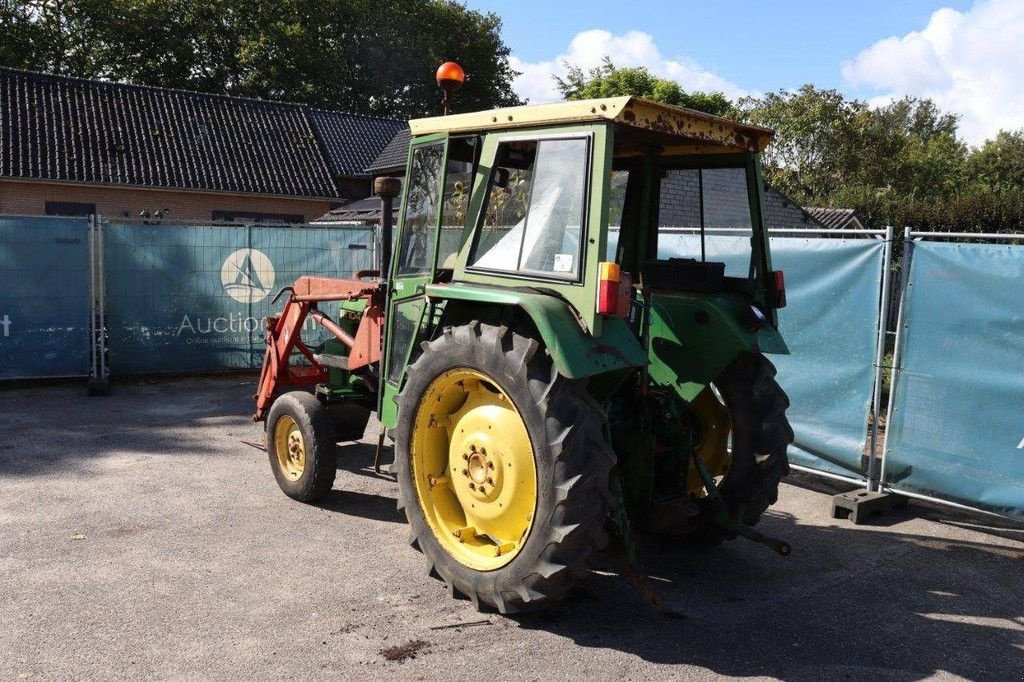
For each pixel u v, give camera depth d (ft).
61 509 17.07
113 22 111.86
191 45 117.39
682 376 14.56
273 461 18.25
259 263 33.68
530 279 12.44
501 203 13.17
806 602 13.42
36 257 29.63
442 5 132.05
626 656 11.41
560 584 11.63
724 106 109.29
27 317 29.73
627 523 12.25
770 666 11.26
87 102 81.92
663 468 14.16
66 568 13.97
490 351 11.94
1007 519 17.79
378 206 71.31
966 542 16.51
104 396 29.19
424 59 126.31
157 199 77.97
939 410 17.65
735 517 14.15
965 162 158.51
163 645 11.38
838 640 12.10
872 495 18.17
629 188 15.15
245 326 33.76
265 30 116.98
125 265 31.48
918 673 11.19
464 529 13.08
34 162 72.79
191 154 81.61
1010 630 12.59
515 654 11.37
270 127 89.66
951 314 17.42
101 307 30.58
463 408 13.10
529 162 12.83
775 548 13.24
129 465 20.49
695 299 14.30
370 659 11.14
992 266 16.76
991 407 16.85
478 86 134.21
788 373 20.56
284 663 10.97
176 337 32.60
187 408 27.50
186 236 32.32
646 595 11.92
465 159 14.37
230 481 19.27
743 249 15.21
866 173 141.59
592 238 11.56
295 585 13.47
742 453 14.75
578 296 11.69
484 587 12.23
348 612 12.53
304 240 34.24
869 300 18.99
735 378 14.87
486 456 12.39
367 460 21.16
